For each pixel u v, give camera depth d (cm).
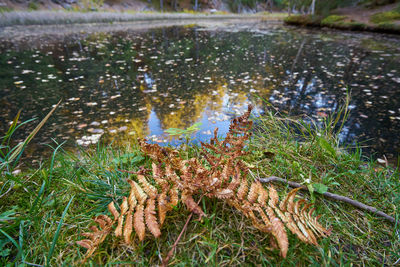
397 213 109
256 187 97
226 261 86
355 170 143
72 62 542
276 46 753
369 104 310
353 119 271
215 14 3306
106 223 91
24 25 1306
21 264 87
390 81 401
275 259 86
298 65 518
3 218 98
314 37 927
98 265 87
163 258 86
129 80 418
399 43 754
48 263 83
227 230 97
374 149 214
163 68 499
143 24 1552
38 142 224
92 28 1242
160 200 90
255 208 89
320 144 156
